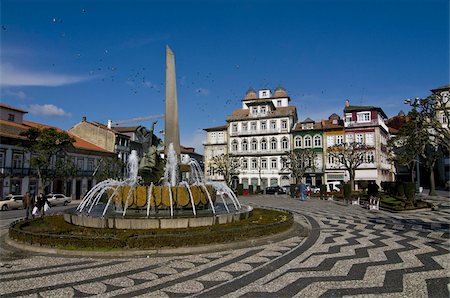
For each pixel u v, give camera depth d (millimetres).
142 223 9227
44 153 30500
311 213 17375
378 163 44969
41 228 9828
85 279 5914
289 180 49688
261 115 52344
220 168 46562
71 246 7938
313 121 49875
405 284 5555
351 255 7590
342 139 47156
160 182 13273
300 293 5172
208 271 6355
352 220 14133
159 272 6297
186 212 11266
